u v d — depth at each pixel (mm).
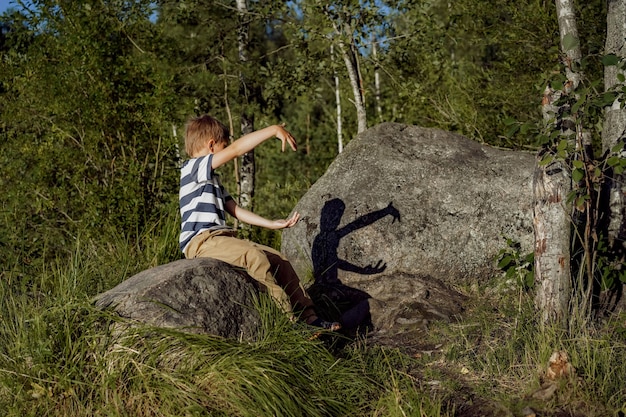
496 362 4016
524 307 4680
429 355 4285
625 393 3607
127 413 3344
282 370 3617
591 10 8797
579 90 4305
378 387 3848
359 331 4852
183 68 9141
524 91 9109
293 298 4484
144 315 3658
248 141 4090
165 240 5676
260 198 11219
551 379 3688
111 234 6555
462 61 10484
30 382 3508
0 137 7832
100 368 3471
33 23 7324
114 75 7180
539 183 4535
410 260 5305
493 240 5316
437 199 5434
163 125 7203
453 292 5215
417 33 9547
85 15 7168
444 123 9719
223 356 3518
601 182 4852
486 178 5496
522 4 9109
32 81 7441
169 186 7188
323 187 5750
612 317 4555
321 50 9852
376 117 13539
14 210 7012
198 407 3293
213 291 3848
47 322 3727
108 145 7242
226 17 10016
